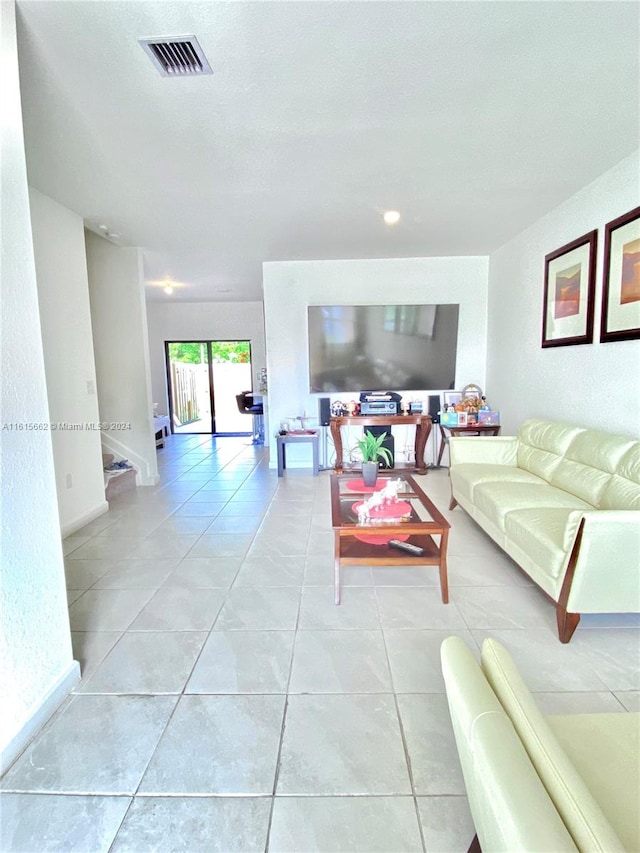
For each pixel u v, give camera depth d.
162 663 1.85
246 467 5.78
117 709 1.61
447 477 4.93
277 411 5.55
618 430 2.86
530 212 3.68
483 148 2.57
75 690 1.70
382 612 2.22
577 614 1.92
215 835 1.17
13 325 1.46
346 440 5.57
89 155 2.56
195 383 8.80
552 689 1.65
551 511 2.46
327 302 5.31
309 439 5.16
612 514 1.84
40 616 1.57
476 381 5.36
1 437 1.40
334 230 4.07
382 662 1.83
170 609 2.28
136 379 4.84
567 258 3.38
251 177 2.89
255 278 6.13
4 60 1.44
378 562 2.31
